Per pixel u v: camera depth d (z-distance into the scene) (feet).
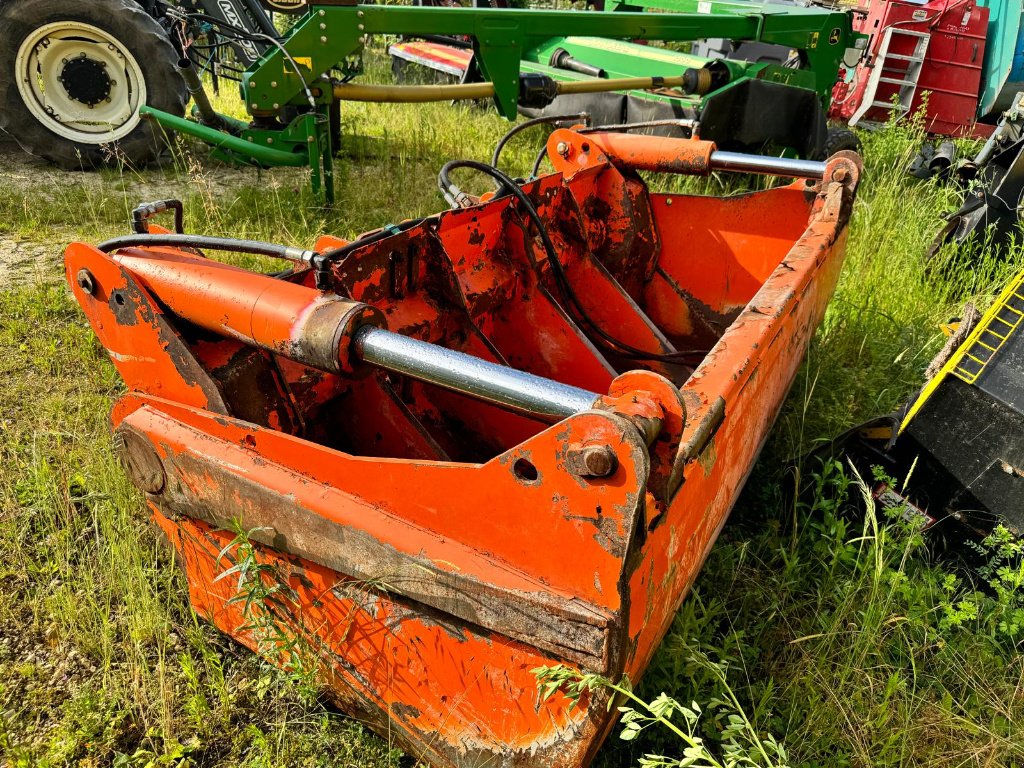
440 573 5.57
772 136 20.68
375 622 6.30
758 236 12.74
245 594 6.42
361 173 22.81
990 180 17.92
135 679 7.46
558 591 5.24
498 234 10.53
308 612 6.81
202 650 7.85
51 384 12.31
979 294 16.65
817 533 9.64
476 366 5.56
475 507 5.46
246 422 6.55
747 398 7.17
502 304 10.79
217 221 17.95
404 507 5.88
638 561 5.05
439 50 32.99
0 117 20.33
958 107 29.55
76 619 8.30
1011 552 8.43
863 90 30.35
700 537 6.75
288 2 16.79
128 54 20.67
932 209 20.48
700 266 13.41
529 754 5.76
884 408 12.78
